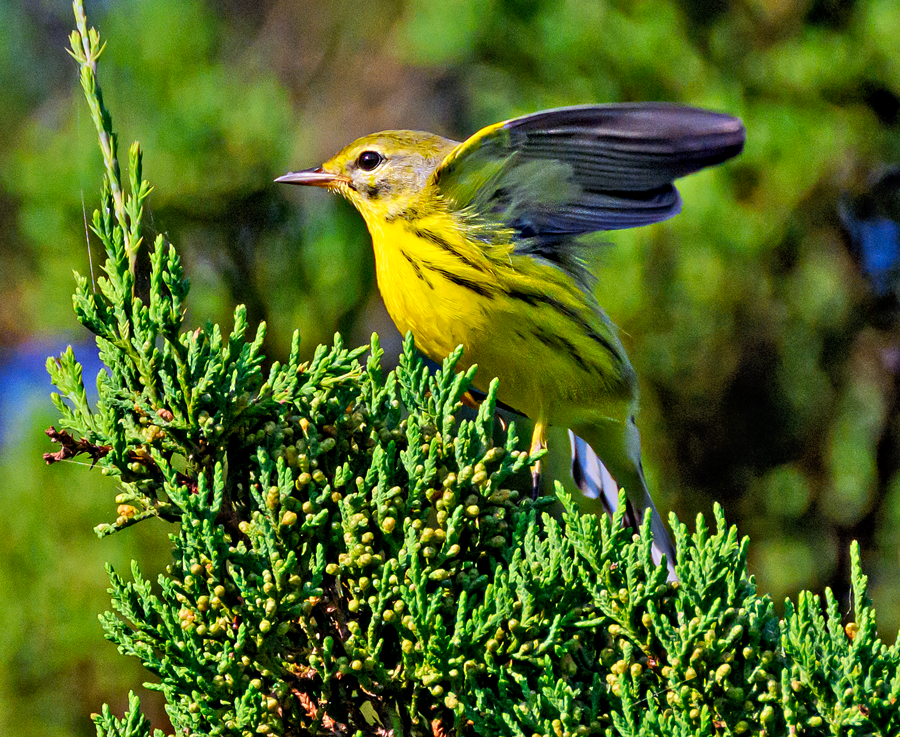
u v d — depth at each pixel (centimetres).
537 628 482
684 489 1205
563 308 832
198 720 489
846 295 1195
